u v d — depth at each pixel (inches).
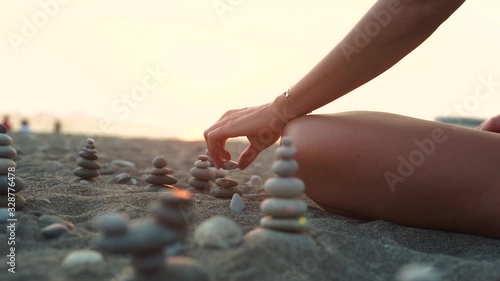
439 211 60.6
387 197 61.0
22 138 157.5
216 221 52.4
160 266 46.2
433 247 58.8
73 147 129.1
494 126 68.8
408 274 49.4
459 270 52.2
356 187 61.7
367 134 61.3
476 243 59.7
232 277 48.3
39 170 84.3
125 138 184.4
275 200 53.2
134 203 63.3
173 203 47.2
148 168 98.4
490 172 59.9
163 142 169.0
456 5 59.8
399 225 62.1
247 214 62.7
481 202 59.8
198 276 46.6
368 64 61.5
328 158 61.5
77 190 68.5
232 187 70.5
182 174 87.4
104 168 89.4
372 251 53.6
